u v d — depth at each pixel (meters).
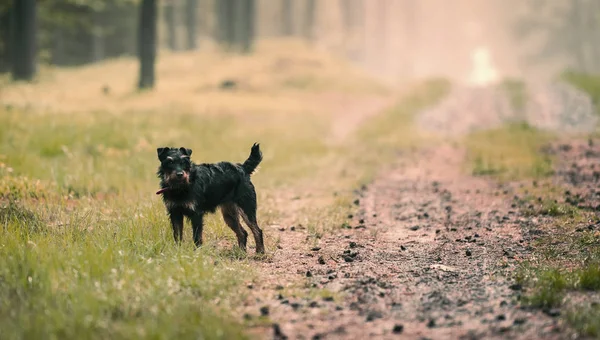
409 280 7.96
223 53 55.25
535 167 16.19
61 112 22.53
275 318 6.51
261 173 16.67
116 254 7.81
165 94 34.53
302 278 7.98
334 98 40.25
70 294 6.55
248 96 37.00
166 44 73.62
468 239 10.21
